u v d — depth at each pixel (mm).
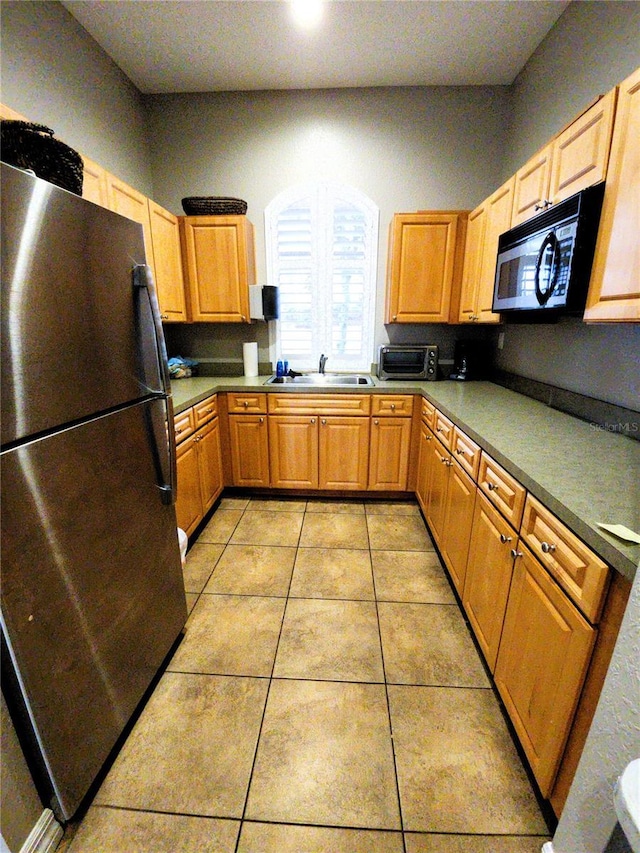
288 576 2074
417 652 1597
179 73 2582
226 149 2898
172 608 1544
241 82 2686
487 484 1454
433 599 1899
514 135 2641
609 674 739
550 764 982
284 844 1014
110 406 1127
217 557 2244
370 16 2068
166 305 2561
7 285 780
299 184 2920
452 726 1307
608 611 808
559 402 1966
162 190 2984
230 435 2861
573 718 911
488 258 2246
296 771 1178
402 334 3164
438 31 2180
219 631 1707
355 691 1429
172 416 1426
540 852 998
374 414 2736
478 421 1731
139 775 1167
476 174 2857
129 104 2660
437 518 2203
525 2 1979
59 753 955
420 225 2664
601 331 1699
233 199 2678
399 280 2756
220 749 1238
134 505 1256
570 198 1308
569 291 1320
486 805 1097
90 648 1058
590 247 1284
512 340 2596
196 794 1120
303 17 2072
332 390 2709
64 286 937
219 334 3227
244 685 1455
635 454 1319
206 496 2541
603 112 1225
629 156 1113
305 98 2781
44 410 887
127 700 1235
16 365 809
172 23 2127
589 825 787
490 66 2502
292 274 3145
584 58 1891
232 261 2766
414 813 1078
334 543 2383
